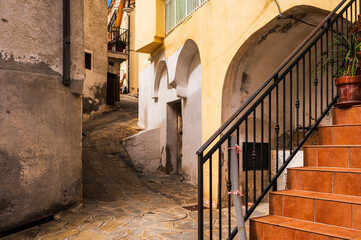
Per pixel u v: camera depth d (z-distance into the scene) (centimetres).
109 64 1570
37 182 509
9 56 482
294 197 285
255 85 639
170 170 999
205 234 437
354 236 227
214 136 294
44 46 528
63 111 561
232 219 514
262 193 315
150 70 1129
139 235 434
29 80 504
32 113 507
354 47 342
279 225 264
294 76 657
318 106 619
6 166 470
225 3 607
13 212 473
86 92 1361
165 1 915
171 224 485
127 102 1844
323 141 342
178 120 1011
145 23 978
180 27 813
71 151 578
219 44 625
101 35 1440
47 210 521
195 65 832
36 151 509
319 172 295
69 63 562
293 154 334
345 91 346
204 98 675
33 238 432
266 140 644
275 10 483
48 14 536
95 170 811
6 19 480
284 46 592
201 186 286
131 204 616
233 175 291
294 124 664
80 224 488
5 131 473
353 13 411
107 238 424
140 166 1000
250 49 574
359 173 268
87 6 1367
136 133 1115
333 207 257
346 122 344
